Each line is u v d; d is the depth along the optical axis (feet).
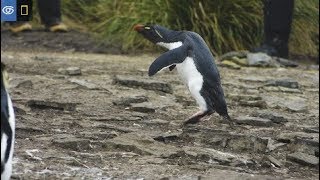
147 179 36.14
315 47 107.04
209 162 41.45
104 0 109.60
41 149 41.37
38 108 53.98
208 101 47.14
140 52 99.14
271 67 88.79
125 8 105.19
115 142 43.21
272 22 94.63
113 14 107.04
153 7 101.71
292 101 64.80
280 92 70.38
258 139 45.70
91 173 36.96
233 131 49.80
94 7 113.29
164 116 54.34
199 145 45.70
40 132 45.98
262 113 55.98
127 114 53.62
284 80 73.31
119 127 48.49
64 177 35.76
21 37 104.99
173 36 46.96
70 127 48.21
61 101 55.26
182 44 46.19
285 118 56.03
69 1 116.98
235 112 57.82
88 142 42.78
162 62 45.14
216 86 46.70
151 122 51.11
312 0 107.34
